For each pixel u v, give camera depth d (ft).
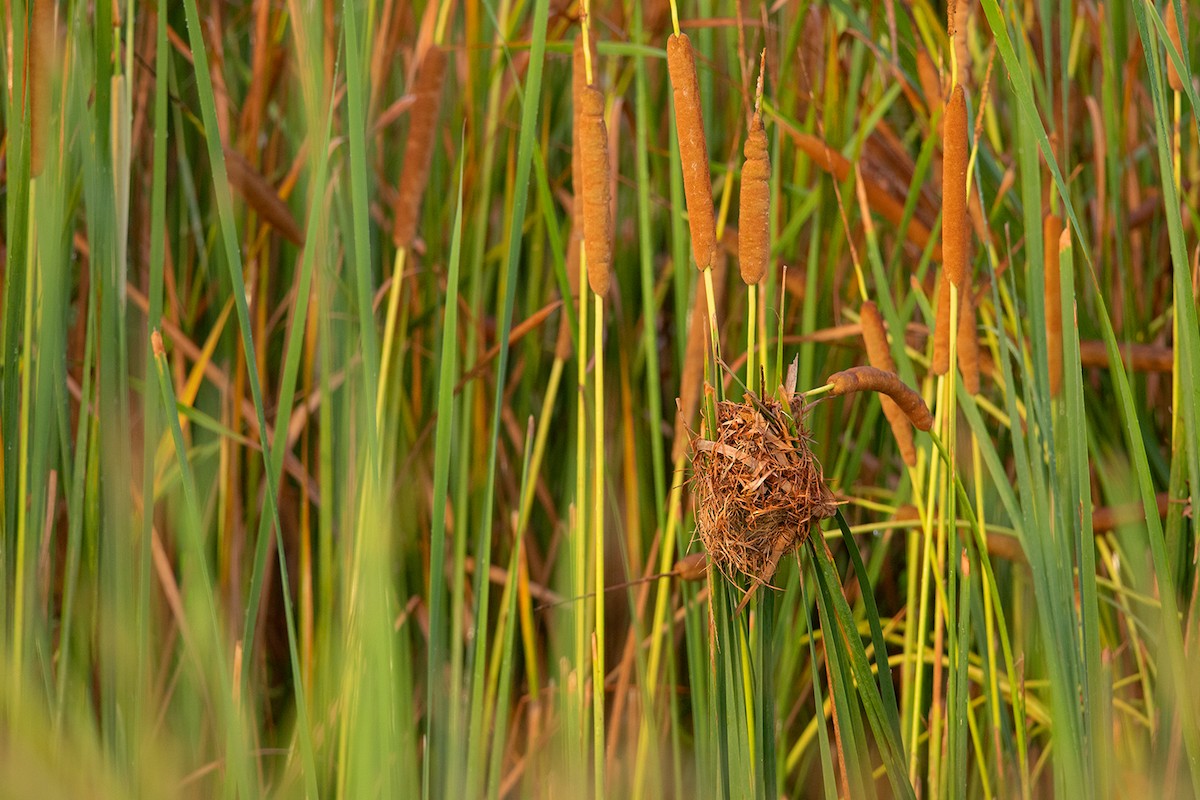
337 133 11.85
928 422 10.87
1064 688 11.16
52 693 11.48
